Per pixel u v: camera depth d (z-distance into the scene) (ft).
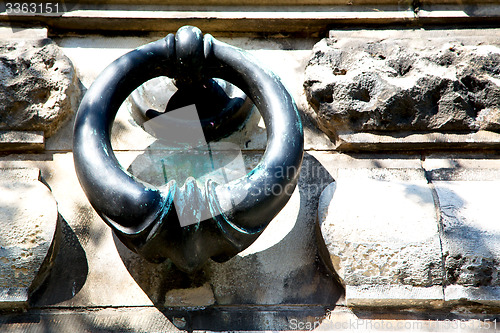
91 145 8.54
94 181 8.32
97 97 8.89
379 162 10.33
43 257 9.04
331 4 11.35
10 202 9.37
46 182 9.95
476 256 9.19
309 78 10.52
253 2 11.24
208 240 8.46
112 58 11.06
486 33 11.28
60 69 10.41
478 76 10.52
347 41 10.98
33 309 9.11
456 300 9.14
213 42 9.41
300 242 9.71
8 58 10.39
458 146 10.37
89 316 9.10
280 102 9.06
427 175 10.18
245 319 9.18
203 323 9.12
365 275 9.19
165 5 11.27
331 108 10.31
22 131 10.11
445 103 10.33
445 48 10.80
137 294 9.23
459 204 9.55
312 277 9.48
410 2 11.34
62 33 11.24
